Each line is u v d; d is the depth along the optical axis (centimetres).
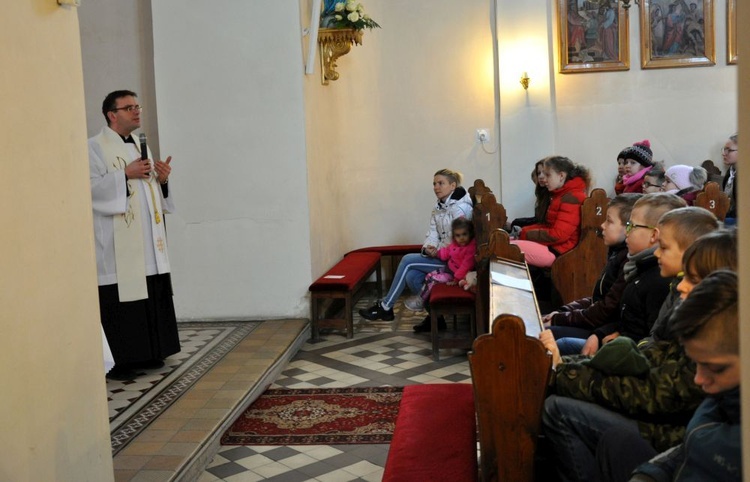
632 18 950
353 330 735
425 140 966
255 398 523
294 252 738
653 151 961
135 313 554
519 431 258
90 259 310
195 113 736
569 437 262
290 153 732
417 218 971
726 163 905
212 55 730
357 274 753
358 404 509
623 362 246
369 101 959
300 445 439
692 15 944
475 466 299
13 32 262
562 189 686
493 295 376
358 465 409
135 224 551
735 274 165
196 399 494
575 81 962
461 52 955
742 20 109
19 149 262
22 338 259
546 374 254
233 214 740
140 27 760
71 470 287
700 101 952
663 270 290
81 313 301
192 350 630
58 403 280
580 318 421
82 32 765
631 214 361
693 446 172
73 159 300
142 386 529
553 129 959
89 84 769
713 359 162
